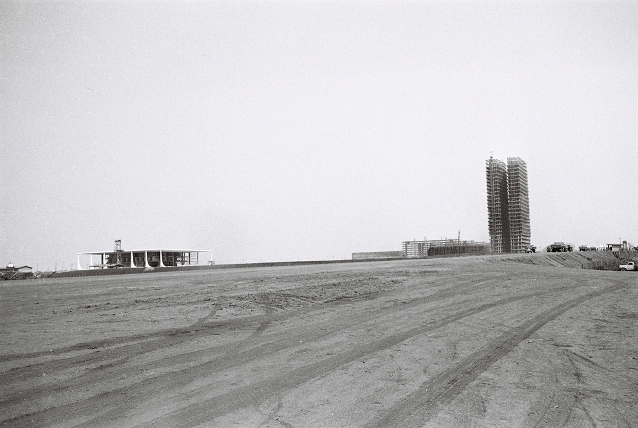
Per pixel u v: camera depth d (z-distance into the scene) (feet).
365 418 18.20
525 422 17.71
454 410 18.89
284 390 21.34
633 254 259.19
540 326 33.96
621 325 34.12
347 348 28.35
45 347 28.53
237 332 32.48
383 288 52.26
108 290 52.85
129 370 24.25
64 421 18.06
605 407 19.12
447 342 29.60
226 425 17.62
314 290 50.34
